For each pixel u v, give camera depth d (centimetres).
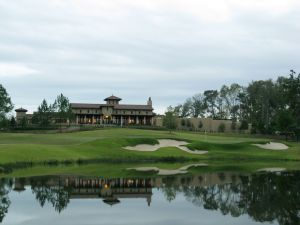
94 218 2545
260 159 7794
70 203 3023
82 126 13762
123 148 7875
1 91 10806
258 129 14450
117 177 4591
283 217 2612
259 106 18325
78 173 4941
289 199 3259
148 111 17238
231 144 8931
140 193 3522
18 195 3312
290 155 8250
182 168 5909
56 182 4075
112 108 16912
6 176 4522
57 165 5909
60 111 13775
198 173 5181
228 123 16325
